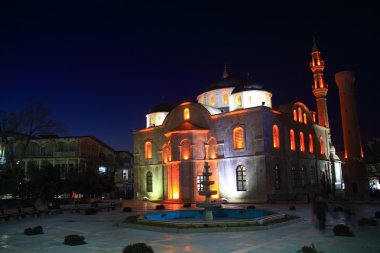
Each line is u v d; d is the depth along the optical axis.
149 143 57.88
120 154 90.31
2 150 53.50
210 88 61.09
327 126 65.81
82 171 43.12
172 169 49.56
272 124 46.84
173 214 26.50
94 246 14.90
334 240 15.33
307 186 53.41
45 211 31.19
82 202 44.47
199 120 50.66
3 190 32.03
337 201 40.44
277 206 37.22
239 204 41.78
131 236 17.36
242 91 52.88
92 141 70.00
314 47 68.31
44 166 36.06
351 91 61.19
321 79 66.94
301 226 20.02
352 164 58.78
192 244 14.77
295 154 51.69
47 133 53.84
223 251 13.27
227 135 47.84
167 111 64.00
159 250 13.71
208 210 23.55
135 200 56.41
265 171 43.47
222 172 47.62
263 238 15.95
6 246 15.23
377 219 23.19
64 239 16.45
